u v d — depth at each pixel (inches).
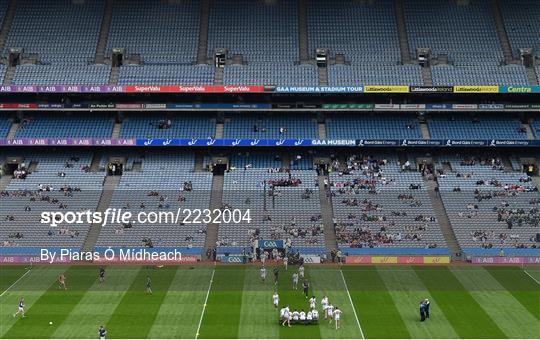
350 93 3671.3
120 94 3750.0
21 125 3705.7
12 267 2960.1
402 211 3351.4
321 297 2576.3
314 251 3085.6
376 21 3983.8
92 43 3855.8
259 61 3779.5
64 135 3649.1
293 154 3730.3
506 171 3636.8
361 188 3494.1
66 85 3592.5
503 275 2869.1
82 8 4005.9
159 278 2815.0
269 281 2783.0
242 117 3786.9
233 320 2332.7
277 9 4013.3
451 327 2274.9
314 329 2252.7
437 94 3752.5
